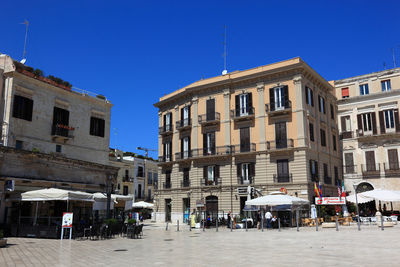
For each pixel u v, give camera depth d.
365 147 43.50
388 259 11.48
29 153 25.38
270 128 39.94
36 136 29.55
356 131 44.16
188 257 13.28
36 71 30.42
